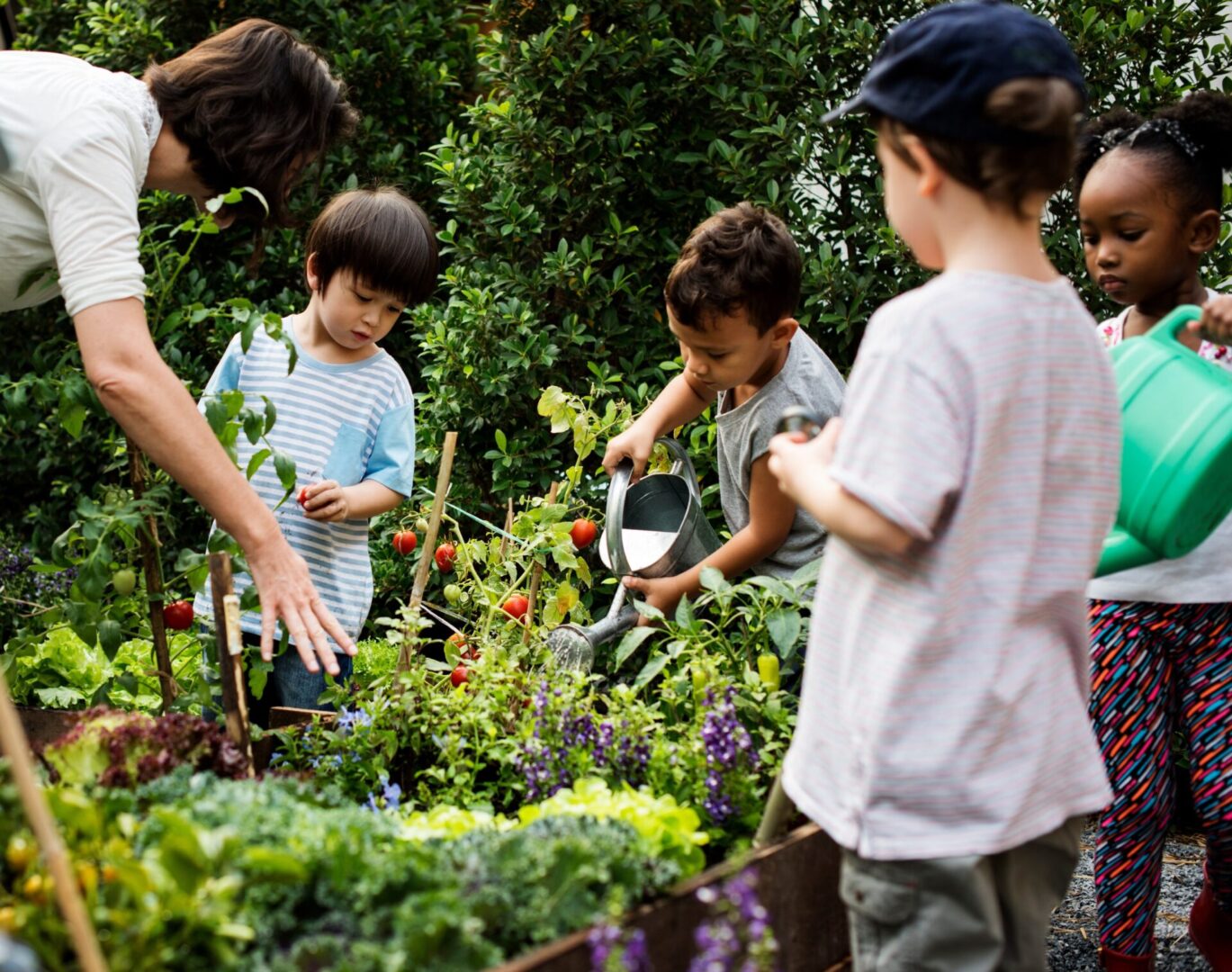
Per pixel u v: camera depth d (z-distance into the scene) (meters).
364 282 2.77
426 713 2.37
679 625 2.41
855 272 3.80
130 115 2.21
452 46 5.02
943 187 1.57
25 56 2.25
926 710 1.51
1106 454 1.64
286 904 1.50
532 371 3.79
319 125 2.47
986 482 1.50
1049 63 1.52
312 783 2.02
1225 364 2.24
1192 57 3.79
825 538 2.63
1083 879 3.00
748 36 3.80
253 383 2.93
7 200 2.20
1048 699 1.56
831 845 1.97
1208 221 2.24
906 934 1.58
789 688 2.62
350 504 2.79
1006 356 1.50
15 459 4.94
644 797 1.89
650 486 2.82
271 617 2.21
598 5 4.02
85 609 2.33
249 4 4.80
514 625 2.87
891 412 1.47
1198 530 1.98
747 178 3.80
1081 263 3.60
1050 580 1.57
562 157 4.03
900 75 1.57
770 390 2.54
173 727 1.91
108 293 2.11
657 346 3.95
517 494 3.83
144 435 2.13
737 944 1.56
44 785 1.82
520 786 2.21
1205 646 2.27
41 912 1.45
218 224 2.52
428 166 4.41
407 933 1.43
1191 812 3.33
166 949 1.41
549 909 1.56
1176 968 2.55
